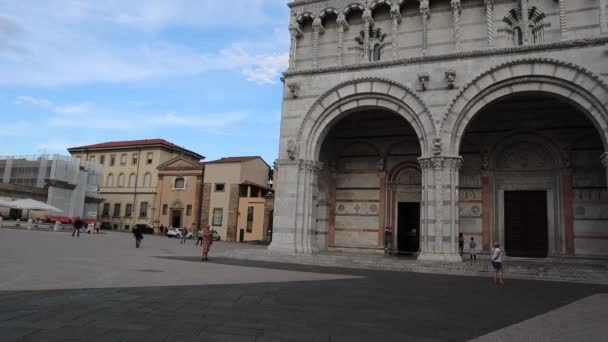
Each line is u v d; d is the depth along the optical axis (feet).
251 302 39.60
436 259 79.61
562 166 92.27
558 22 85.35
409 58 88.17
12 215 217.15
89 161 258.57
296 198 93.45
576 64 75.82
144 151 268.82
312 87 96.68
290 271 68.85
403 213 106.93
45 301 35.78
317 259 84.94
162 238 199.72
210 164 235.61
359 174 111.24
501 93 81.25
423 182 84.43
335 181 112.98
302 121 95.96
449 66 85.25
